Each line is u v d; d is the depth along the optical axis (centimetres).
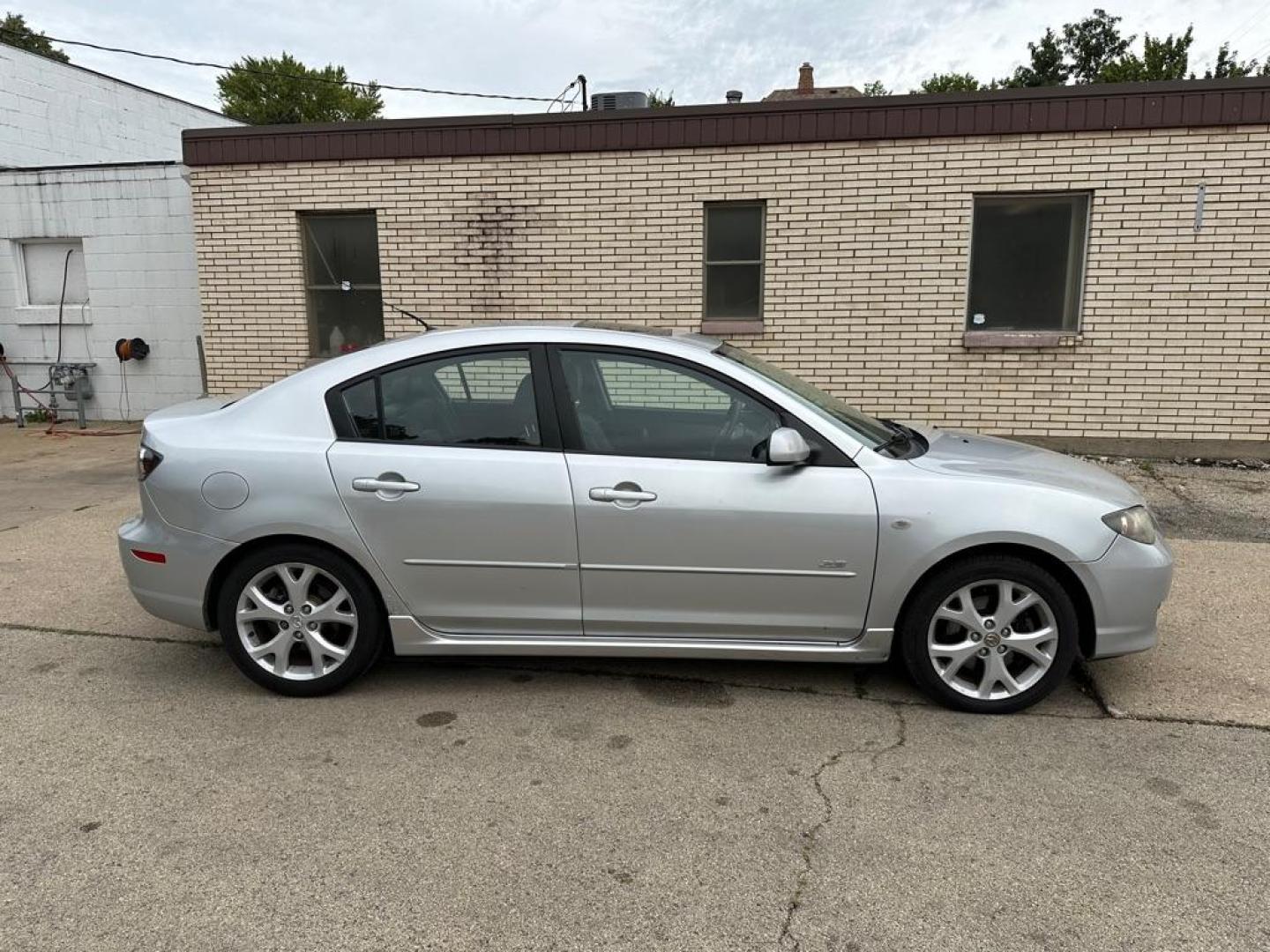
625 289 916
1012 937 238
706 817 295
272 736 352
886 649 367
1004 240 863
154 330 1203
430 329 409
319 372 385
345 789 313
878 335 882
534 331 379
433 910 250
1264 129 791
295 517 364
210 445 373
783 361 902
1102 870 266
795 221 878
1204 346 834
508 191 918
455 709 376
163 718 367
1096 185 826
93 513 713
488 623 377
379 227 945
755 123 867
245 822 293
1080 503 355
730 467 360
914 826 289
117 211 1182
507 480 363
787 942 237
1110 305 842
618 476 360
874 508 353
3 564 578
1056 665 358
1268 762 329
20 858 273
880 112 845
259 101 3769
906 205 858
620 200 902
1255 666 411
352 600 374
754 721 363
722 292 914
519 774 323
